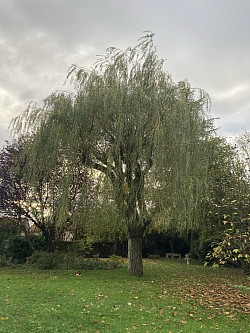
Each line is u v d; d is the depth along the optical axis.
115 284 11.55
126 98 11.80
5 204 17.88
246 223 10.02
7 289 10.16
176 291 10.89
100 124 12.27
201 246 19.50
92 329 6.46
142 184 11.96
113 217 12.49
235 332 6.70
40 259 15.88
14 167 14.73
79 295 9.48
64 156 12.77
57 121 12.60
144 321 7.16
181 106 11.69
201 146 11.99
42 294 9.48
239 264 14.27
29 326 6.39
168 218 12.56
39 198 17.34
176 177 11.34
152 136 11.52
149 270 16.80
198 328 6.82
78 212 12.99
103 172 12.55
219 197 13.38
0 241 18.94
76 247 20.03
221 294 10.66
